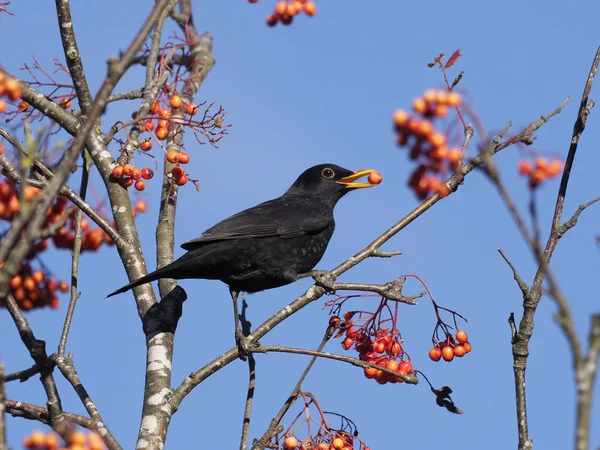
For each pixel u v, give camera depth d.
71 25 13.88
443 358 11.59
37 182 11.20
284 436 10.98
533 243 5.78
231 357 11.69
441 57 8.63
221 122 13.43
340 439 10.85
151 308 12.48
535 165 6.55
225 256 14.41
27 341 10.89
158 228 14.20
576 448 5.27
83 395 10.68
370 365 10.41
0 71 9.73
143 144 13.65
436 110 6.49
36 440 6.20
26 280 11.84
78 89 13.86
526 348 9.98
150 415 11.05
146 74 14.89
